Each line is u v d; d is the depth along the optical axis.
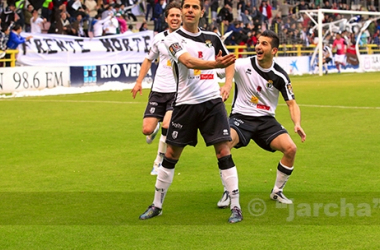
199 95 9.09
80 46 35.75
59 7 36.75
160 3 42.84
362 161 13.63
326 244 7.87
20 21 35.34
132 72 38.97
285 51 50.00
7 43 32.59
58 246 7.92
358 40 55.00
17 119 21.78
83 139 17.38
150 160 14.28
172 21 12.32
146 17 45.44
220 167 9.27
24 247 7.90
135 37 39.22
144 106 26.05
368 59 56.69
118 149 15.77
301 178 11.98
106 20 39.00
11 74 31.98
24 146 16.19
